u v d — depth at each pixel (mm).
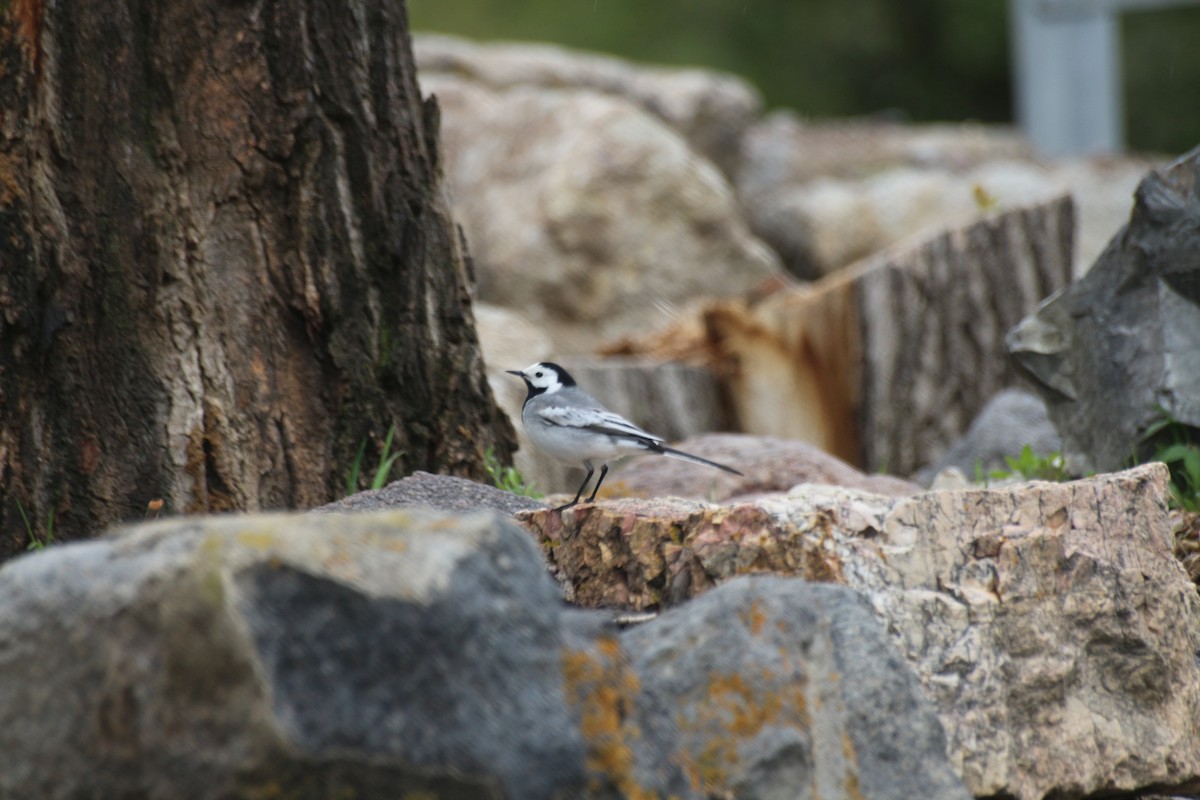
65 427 10125
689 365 18953
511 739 5637
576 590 8641
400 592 5602
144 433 10367
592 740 5879
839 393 18844
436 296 11656
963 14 50625
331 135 10961
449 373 11688
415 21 44688
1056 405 12617
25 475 9953
